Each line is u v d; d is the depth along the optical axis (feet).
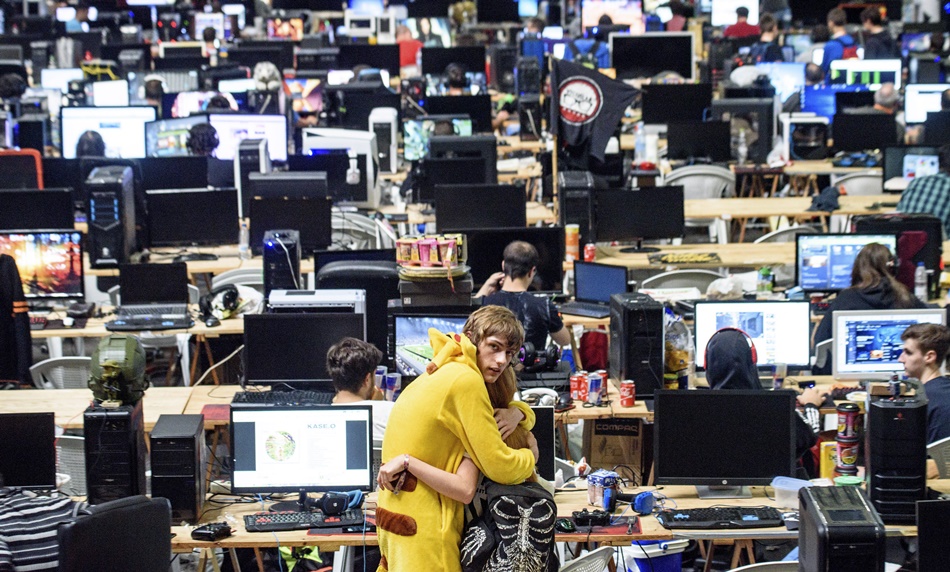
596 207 46.96
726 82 75.10
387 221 50.57
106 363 26.55
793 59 83.76
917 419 25.82
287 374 33.45
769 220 57.82
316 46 92.99
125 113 62.49
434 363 21.24
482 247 41.70
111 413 26.37
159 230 47.01
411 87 73.10
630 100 52.95
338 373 28.81
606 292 39.99
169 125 58.85
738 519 26.50
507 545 20.99
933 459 29.35
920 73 77.10
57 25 99.91
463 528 21.42
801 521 23.62
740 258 44.86
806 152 61.52
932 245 41.06
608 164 56.54
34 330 38.73
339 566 27.55
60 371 37.73
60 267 41.37
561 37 91.50
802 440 29.22
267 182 47.42
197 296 43.24
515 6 102.01
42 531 24.49
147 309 39.52
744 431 27.94
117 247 44.24
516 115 74.49
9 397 33.01
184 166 52.90
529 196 62.13
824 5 99.40
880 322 34.27
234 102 69.15
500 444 20.92
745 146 61.98
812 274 41.27
